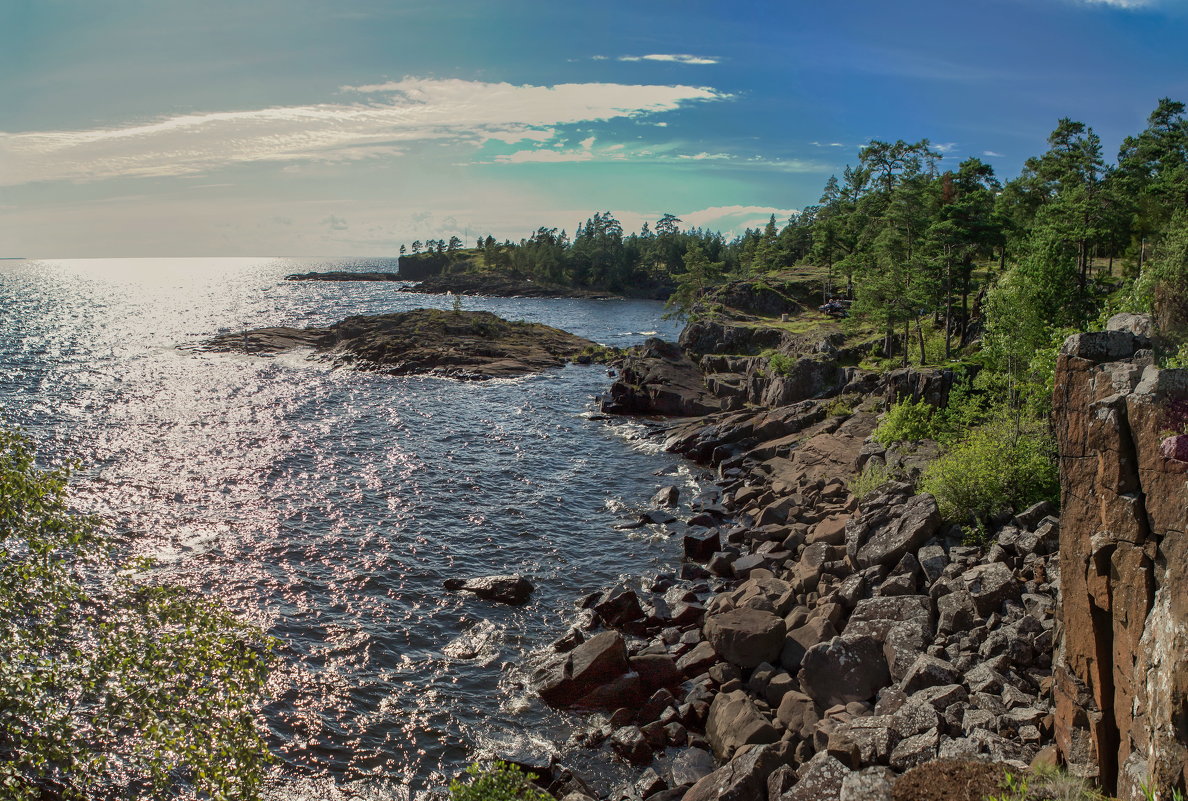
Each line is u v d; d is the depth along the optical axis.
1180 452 12.70
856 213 119.44
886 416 53.53
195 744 17.00
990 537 30.14
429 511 47.25
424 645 30.88
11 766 17.38
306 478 53.84
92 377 94.31
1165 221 68.44
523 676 28.61
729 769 20.23
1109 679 14.49
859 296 75.69
